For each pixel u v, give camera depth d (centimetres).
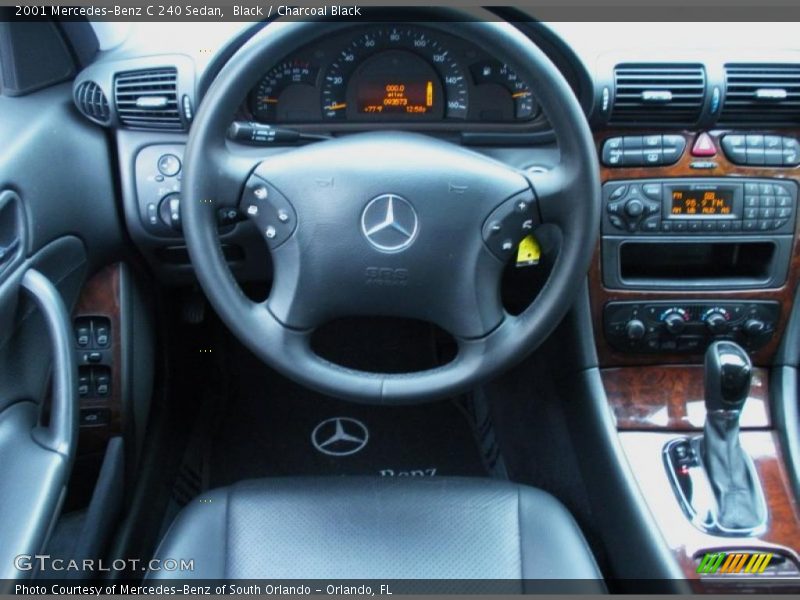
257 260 158
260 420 213
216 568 121
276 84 139
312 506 128
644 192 150
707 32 144
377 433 211
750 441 154
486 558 122
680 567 135
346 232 121
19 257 126
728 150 149
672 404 157
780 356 159
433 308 125
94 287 155
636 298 156
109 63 144
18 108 138
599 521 160
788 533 139
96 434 158
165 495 174
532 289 158
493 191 119
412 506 128
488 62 138
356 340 215
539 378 177
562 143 116
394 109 142
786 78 142
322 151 120
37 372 137
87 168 146
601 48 141
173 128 146
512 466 194
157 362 178
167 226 151
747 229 152
